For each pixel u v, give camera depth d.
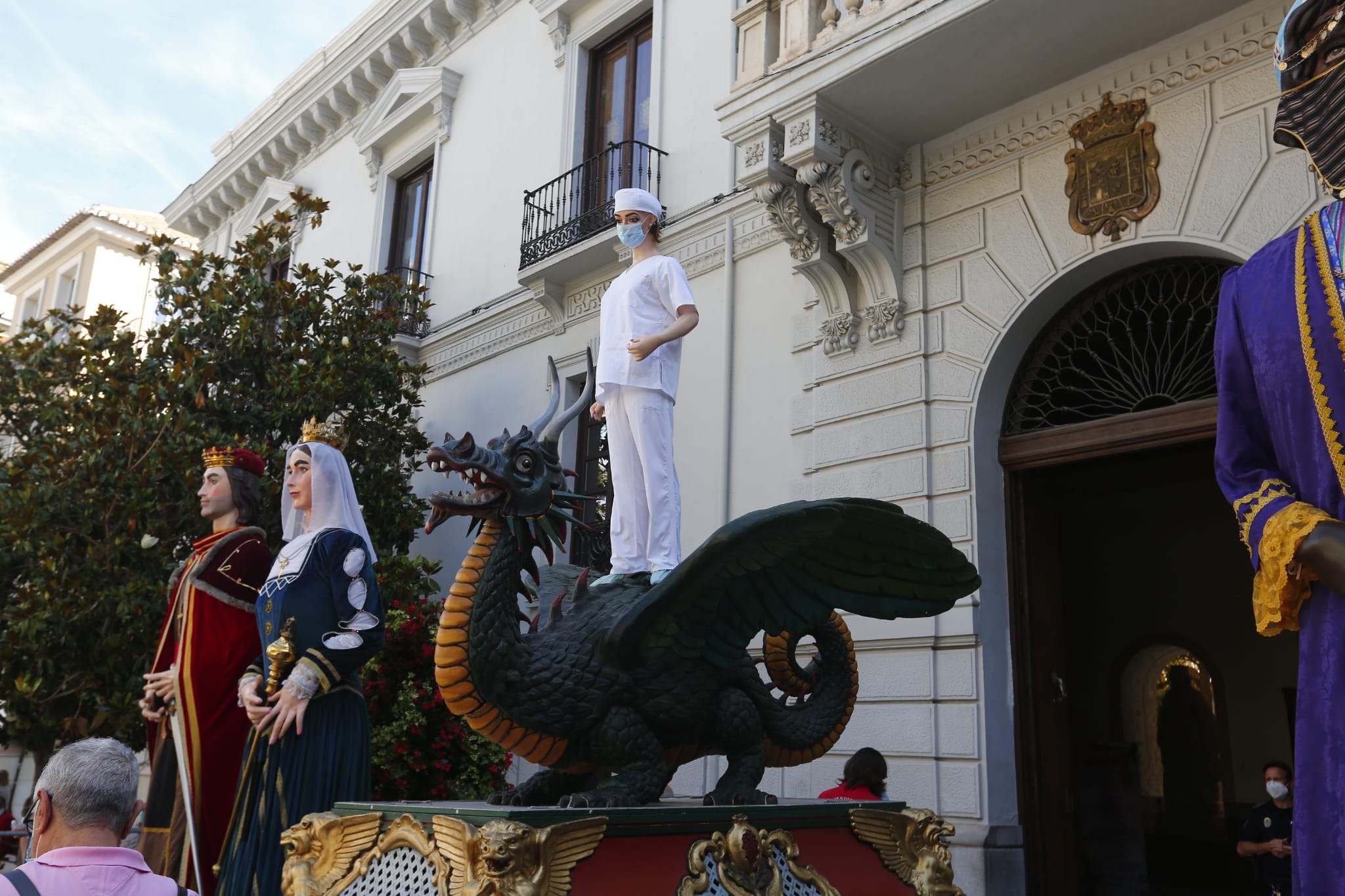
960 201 7.56
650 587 2.90
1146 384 6.78
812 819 2.68
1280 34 1.92
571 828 2.12
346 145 15.88
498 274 12.21
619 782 2.46
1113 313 7.10
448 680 2.45
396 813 2.47
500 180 12.50
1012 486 7.23
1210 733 13.91
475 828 2.13
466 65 13.63
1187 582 13.75
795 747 2.93
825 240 7.88
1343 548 1.56
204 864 3.97
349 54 15.12
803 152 7.32
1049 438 7.01
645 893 2.18
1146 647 14.19
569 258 10.43
